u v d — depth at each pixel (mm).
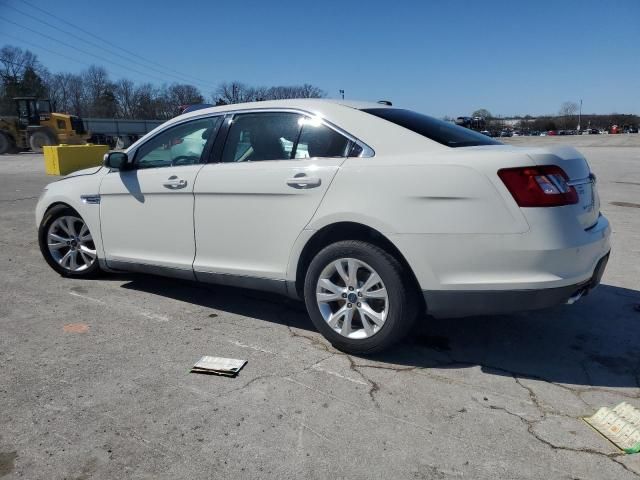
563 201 3039
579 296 3289
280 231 3691
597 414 2840
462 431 2707
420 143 3367
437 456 2510
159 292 4855
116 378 3227
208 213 4023
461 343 3771
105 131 56562
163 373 3297
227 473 2387
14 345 3688
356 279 3465
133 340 3791
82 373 3287
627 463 2465
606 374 3334
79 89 81438
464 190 3066
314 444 2596
